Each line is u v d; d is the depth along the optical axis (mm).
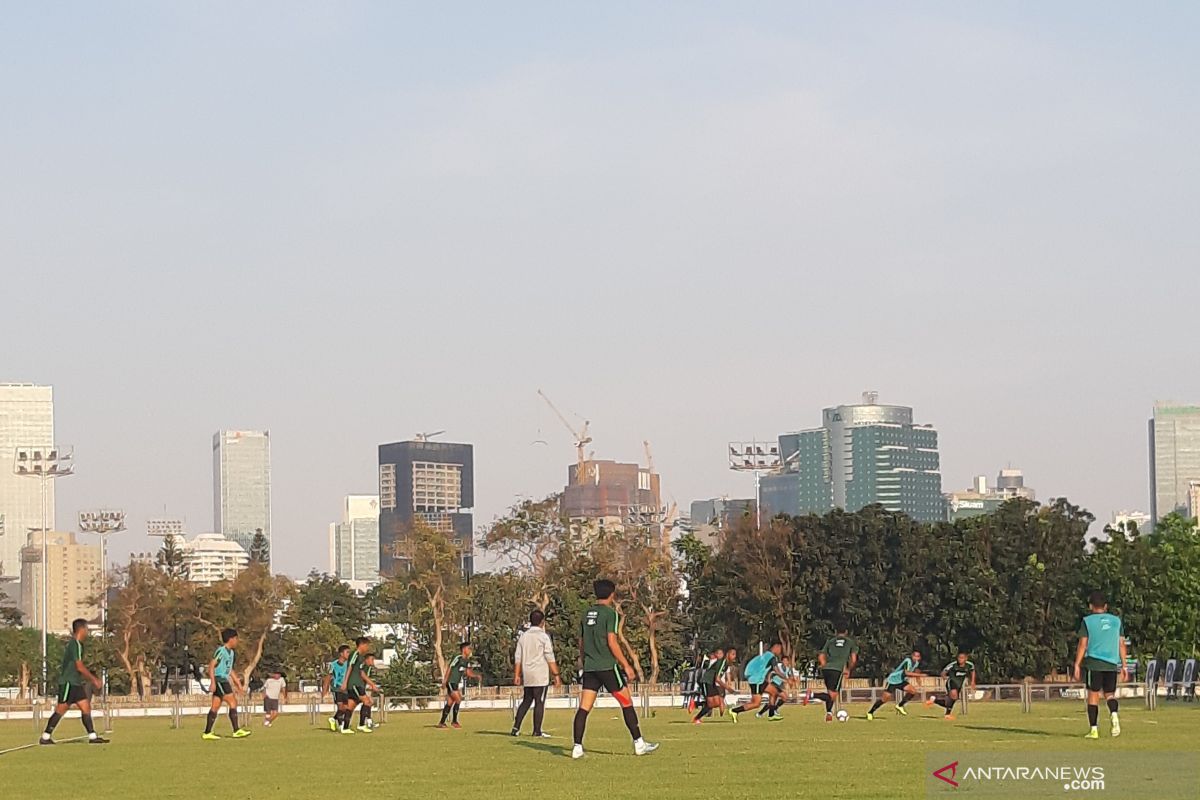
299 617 122750
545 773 21125
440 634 98250
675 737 29578
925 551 87812
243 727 42062
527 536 101250
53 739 35156
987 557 86812
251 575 111562
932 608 87188
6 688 144375
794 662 89250
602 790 18500
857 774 20000
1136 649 79000
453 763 23484
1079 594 83688
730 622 92938
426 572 99312
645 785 19016
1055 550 85688
